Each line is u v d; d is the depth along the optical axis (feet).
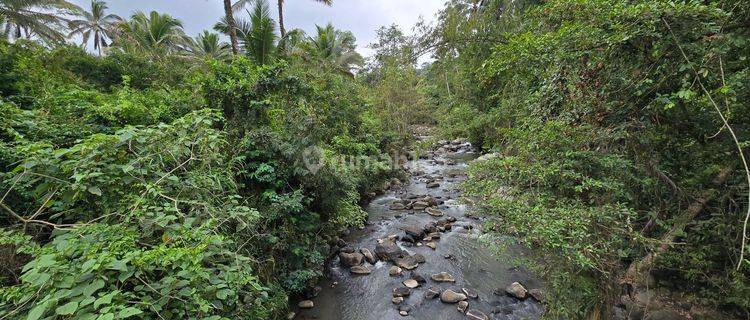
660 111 7.38
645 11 6.10
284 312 13.16
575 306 8.34
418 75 44.80
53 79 19.94
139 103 17.12
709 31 6.18
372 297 15.03
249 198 14.32
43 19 42.24
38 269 4.99
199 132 9.58
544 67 8.96
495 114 20.45
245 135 15.47
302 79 18.71
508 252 15.87
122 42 49.06
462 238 20.63
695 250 8.96
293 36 42.24
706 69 6.03
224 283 6.53
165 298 5.59
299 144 15.49
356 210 21.47
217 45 63.05
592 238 7.36
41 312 4.27
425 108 44.73
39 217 8.48
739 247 8.34
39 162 7.15
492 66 10.48
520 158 8.58
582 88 8.29
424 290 15.42
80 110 14.93
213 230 8.05
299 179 15.83
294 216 14.94
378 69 32.68
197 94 17.80
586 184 7.31
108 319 4.25
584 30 7.06
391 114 43.80
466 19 20.88
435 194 30.19
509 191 8.30
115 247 5.85
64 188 7.25
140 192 7.97
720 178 8.15
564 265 7.89
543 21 8.83
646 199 8.52
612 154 7.93
